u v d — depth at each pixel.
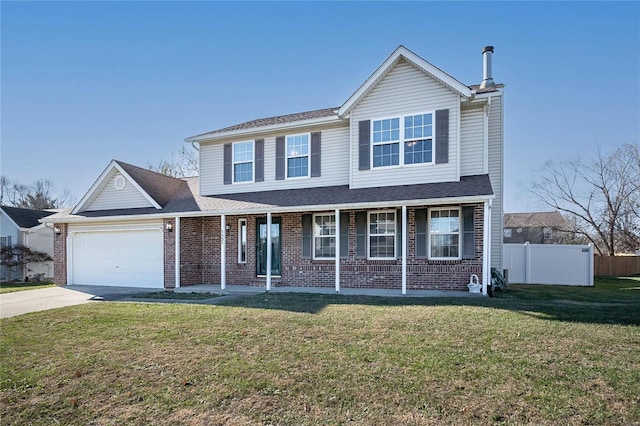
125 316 7.88
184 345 5.69
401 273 11.98
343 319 7.04
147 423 3.51
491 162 12.81
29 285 17.88
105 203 15.83
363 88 12.56
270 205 12.70
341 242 12.88
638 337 5.64
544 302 8.87
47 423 3.56
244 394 4.01
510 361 4.72
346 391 4.01
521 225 37.66
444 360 4.79
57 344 5.93
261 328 6.51
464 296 10.14
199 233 14.96
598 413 3.47
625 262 22.58
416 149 12.16
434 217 11.86
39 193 45.88
